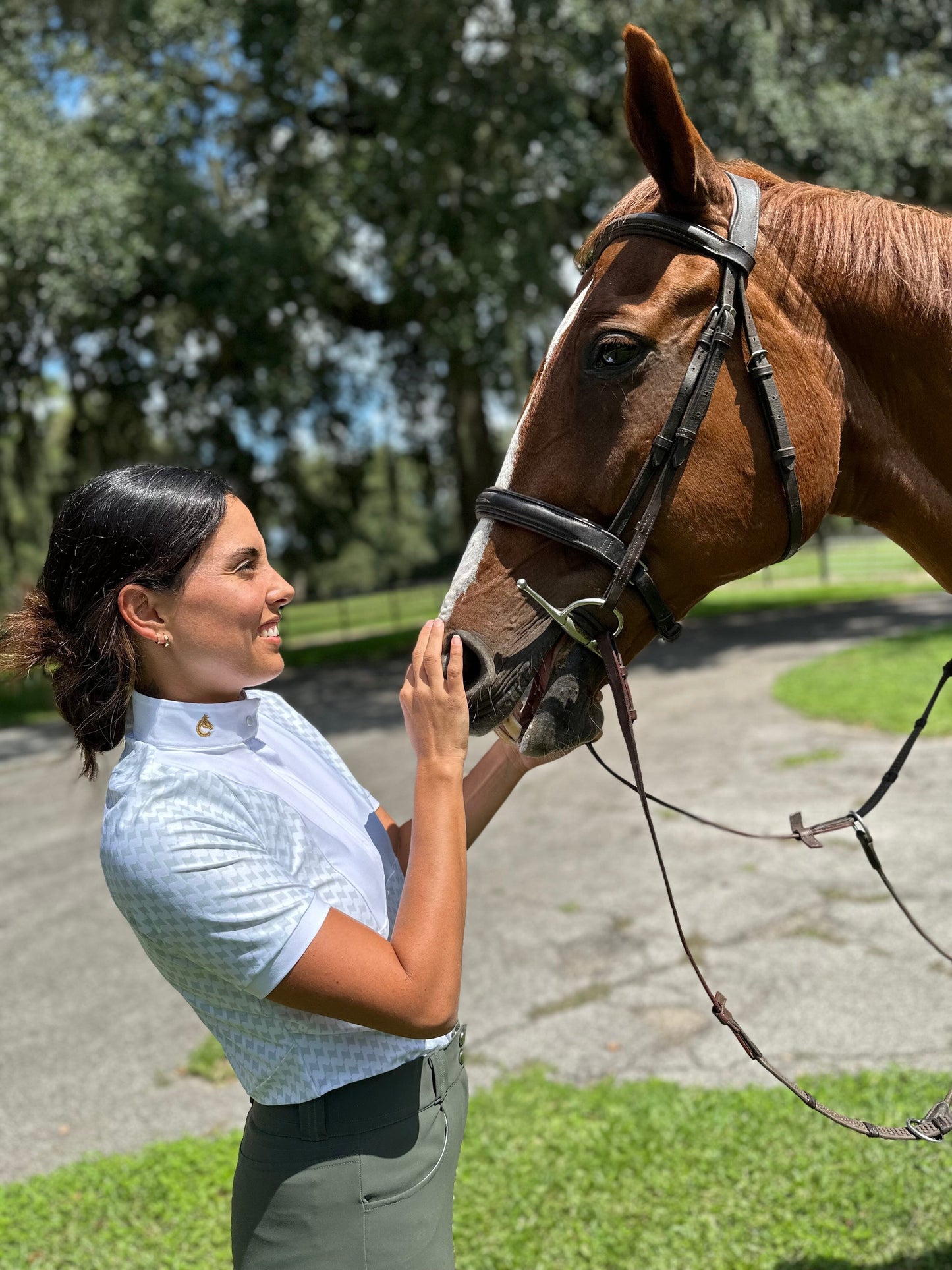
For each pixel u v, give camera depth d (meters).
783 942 4.02
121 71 11.30
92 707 1.28
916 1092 2.84
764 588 21.06
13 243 10.25
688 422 1.46
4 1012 4.12
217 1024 1.29
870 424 1.64
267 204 12.85
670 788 6.43
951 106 11.58
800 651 11.63
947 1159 2.59
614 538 1.48
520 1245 2.46
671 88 1.40
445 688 1.29
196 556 1.26
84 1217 2.70
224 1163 2.88
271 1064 1.25
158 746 1.28
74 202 10.10
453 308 12.44
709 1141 2.76
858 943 3.93
